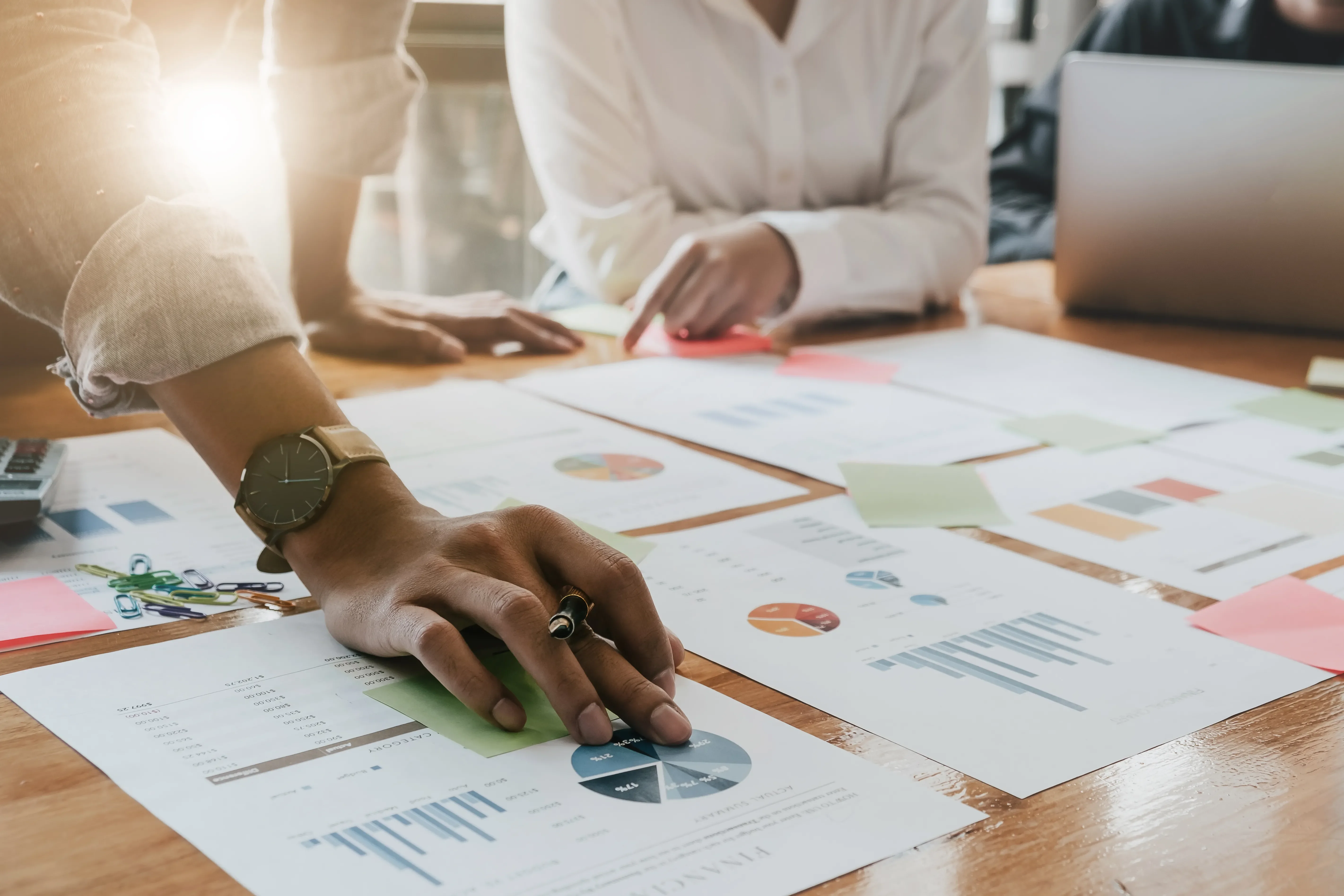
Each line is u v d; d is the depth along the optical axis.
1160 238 1.33
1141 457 0.91
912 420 1.00
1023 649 0.58
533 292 2.96
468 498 0.77
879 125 1.63
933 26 1.60
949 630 0.60
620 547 0.69
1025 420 1.00
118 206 0.59
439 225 2.87
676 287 1.24
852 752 0.47
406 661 0.54
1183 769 0.47
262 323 0.60
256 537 0.69
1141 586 0.67
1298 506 0.81
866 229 1.38
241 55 1.14
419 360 1.14
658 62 1.55
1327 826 0.43
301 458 0.58
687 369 1.15
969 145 1.58
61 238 0.59
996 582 0.66
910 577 0.67
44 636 0.55
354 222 1.19
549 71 1.44
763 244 1.29
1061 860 0.40
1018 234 2.02
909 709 0.51
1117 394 1.09
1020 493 0.82
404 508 0.58
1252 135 1.25
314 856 0.39
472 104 2.72
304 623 0.58
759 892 0.38
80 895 0.37
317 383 0.62
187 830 0.40
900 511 0.77
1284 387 1.13
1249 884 0.39
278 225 1.66
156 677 0.52
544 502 0.77
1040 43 3.18
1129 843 0.42
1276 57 2.32
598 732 0.47
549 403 1.02
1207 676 0.55
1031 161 2.27
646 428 0.96
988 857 0.40
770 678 0.54
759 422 0.98
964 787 0.45
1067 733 0.49
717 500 0.79
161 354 0.58
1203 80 1.25
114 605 0.59
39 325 1.06
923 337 1.31
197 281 0.59
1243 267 1.31
